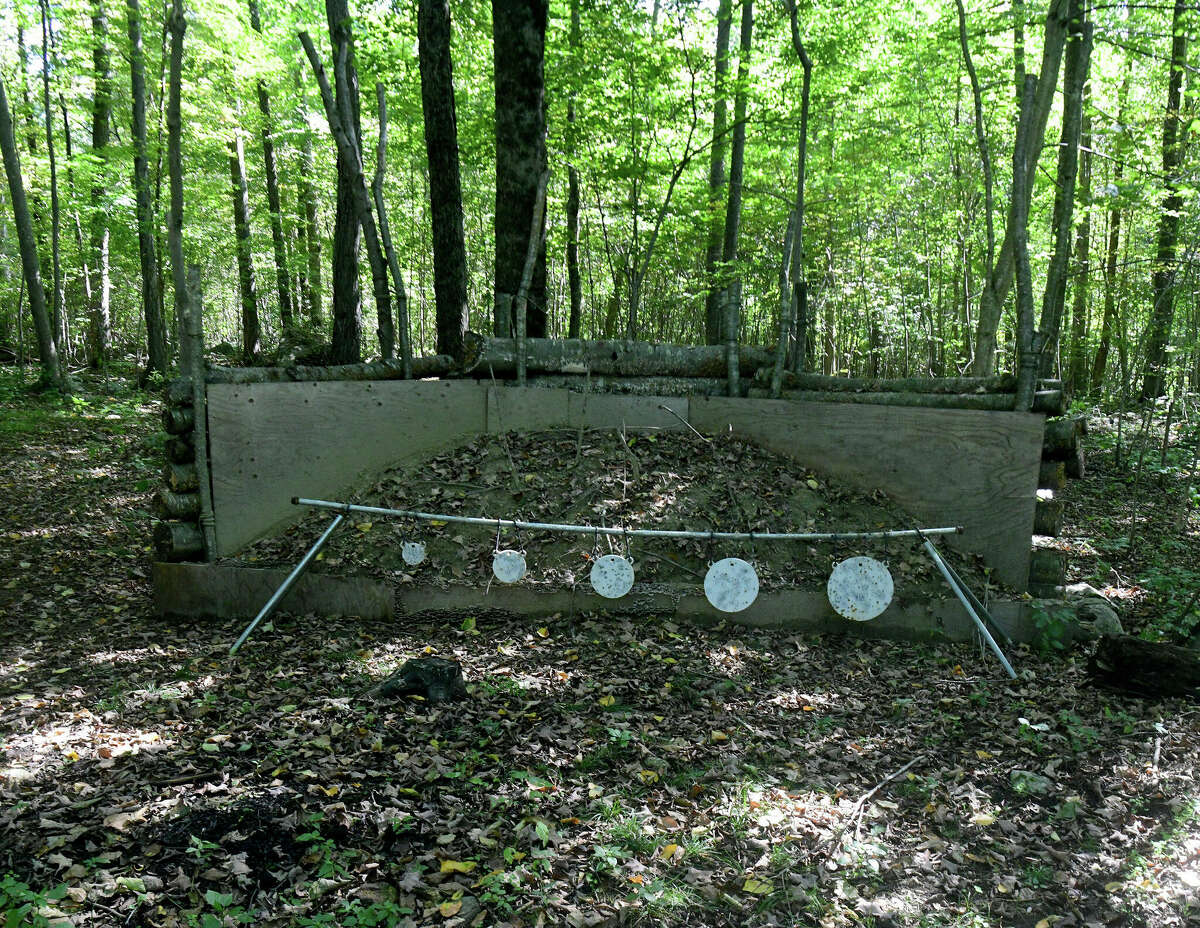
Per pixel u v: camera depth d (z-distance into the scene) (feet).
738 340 25.43
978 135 28.25
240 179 60.64
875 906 10.02
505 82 30.04
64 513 29.73
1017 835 11.62
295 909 9.69
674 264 55.47
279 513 21.48
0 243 71.00
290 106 62.39
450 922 9.58
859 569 15.84
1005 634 19.02
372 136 53.88
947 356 60.23
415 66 39.09
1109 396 49.44
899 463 21.09
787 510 20.77
